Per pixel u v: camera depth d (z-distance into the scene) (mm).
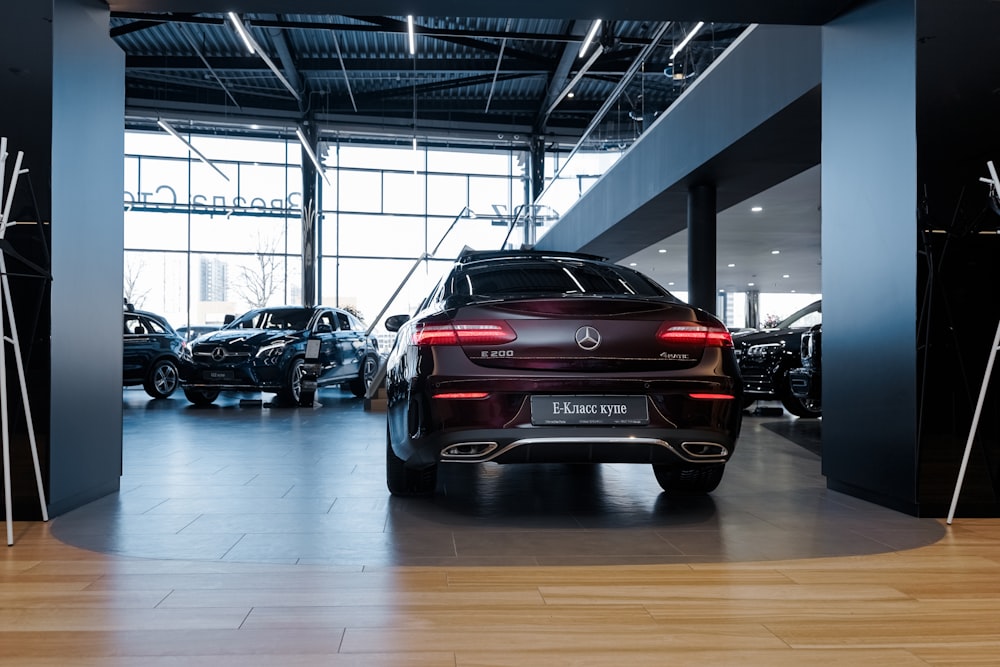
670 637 1564
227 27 12344
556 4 3393
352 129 17375
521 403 2508
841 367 3322
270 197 17969
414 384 2619
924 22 2873
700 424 2586
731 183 8297
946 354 2840
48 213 2762
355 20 12812
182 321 17781
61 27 2846
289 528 2607
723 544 2393
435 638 1557
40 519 2715
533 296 2686
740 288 23422
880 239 3055
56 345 2805
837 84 3396
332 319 9500
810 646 1516
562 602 1797
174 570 2082
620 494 3285
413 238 18344
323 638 1556
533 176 17969
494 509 2947
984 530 2611
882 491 3021
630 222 10539
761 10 3395
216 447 4879
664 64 8789
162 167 17625
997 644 1531
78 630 1605
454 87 16234
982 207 2883
